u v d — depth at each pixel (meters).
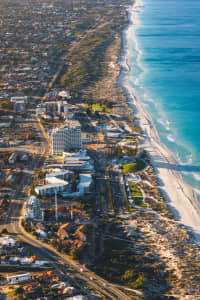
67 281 195.50
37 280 193.62
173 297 190.12
